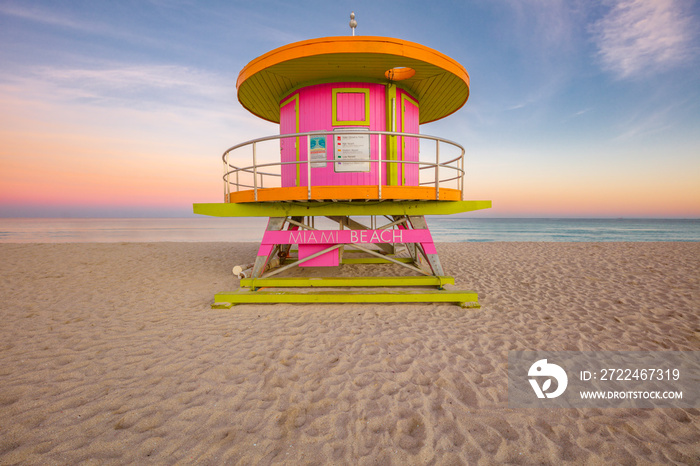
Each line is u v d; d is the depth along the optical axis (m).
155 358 3.95
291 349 4.22
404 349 4.24
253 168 5.57
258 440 2.56
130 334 4.72
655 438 2.63
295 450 2.46
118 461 2.33
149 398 3.11
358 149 6.30
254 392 3.24
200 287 7.72
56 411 2.90
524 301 6.51
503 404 3.07
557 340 4.59
